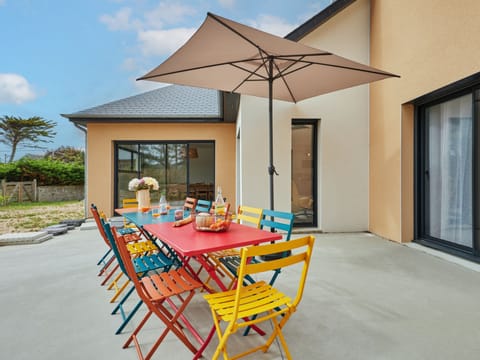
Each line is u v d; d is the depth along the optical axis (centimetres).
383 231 512
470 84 346
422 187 451
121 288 270
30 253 436
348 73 362
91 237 554
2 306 255
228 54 303
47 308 251
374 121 539
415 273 329
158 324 225
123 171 784
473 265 344
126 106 838
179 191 815
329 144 554
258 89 432
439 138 414
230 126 796
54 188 1391
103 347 194
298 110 547
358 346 192
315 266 356
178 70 334
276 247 149
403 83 452
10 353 187
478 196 350
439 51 377
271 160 387
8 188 1238
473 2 326
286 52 295
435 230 427
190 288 191
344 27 548
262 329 214
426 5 399
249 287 188
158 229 244
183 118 757
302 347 191
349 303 254
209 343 197
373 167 545
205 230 232
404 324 219
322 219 555
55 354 186
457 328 213
